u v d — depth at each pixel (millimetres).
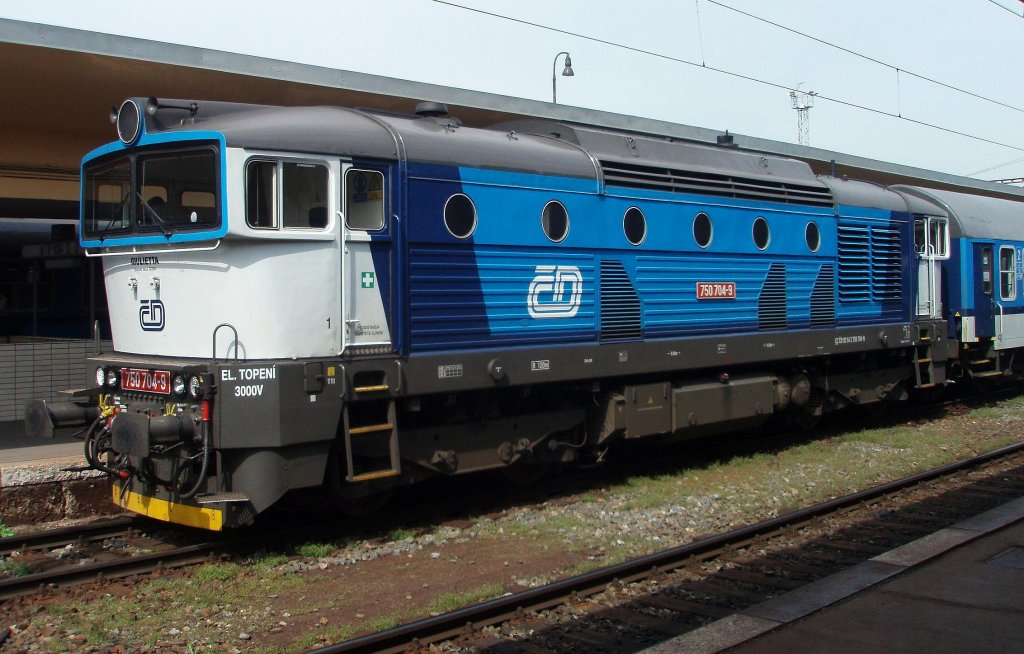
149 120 7371
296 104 11539
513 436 8992
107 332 13242
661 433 10461
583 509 8961
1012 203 19344
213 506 6855
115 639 5594
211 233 6930
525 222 8656
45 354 12242
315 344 7191
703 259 10547
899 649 5090
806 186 12219
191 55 9773
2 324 14484
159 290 7562
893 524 8375
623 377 10023
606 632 5719
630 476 10508
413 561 7336
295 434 6961
